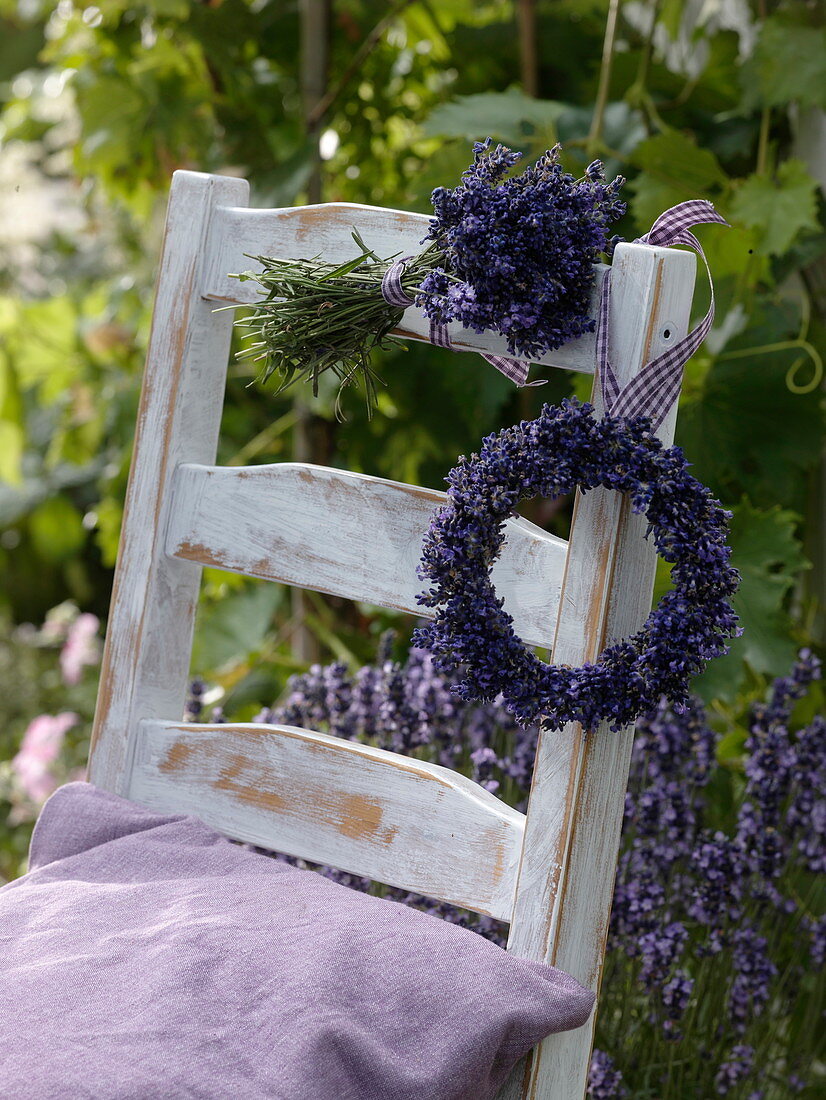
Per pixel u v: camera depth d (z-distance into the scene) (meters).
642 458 1.76
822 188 2.53
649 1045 2.18
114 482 3.47
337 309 1.85
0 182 4.78
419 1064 1.71
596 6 2.97
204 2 2.76
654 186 2.46
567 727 1.80
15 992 1.75
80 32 3.00
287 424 3.11
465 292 1.79
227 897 1.81
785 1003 2.24
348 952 1.75
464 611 1.76
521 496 1.78
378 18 3.00
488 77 3.03
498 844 1.83
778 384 2.45
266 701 3.00
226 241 1.97
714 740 2.24
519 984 1.76
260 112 2.93
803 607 2.56
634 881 2.13
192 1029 1.71
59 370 3.79
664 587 2.29
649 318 1.78
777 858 2.15
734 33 2.65
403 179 3.12
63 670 4.66
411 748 2.16
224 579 3.09
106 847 1.90
